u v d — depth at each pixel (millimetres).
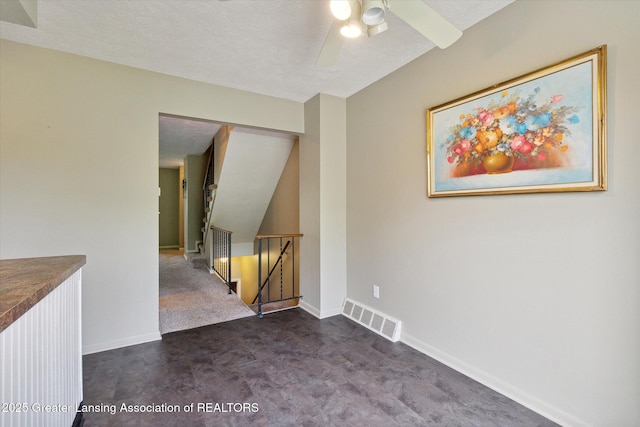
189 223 6203
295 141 4148
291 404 1780
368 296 3000
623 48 1400
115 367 2172
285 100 3275
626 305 1407
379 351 2428
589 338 1526
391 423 1630
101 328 2420
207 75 2686
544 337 1694
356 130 3131
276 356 2344
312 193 3271
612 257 1447
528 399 1757
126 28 1988
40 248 2221
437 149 2258
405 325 2584
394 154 2676
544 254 1689
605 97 1444
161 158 6477
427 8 1320
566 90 1571
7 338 815
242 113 3016
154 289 2623
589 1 1503
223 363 2236
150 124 2586
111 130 2441
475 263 2039
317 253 3197
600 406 1490
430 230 2355
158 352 2400
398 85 2609
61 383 1268
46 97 2230
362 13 1256
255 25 1961
